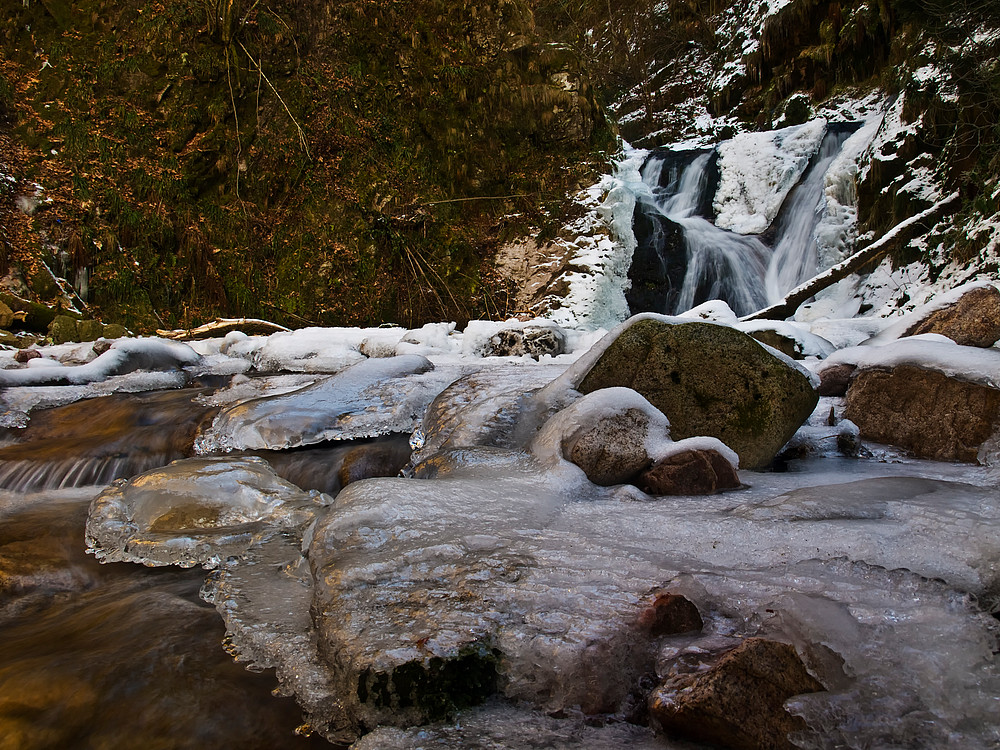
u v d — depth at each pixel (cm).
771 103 1594
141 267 1314
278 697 226
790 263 1298
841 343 811
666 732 187
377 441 534
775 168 1374
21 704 226
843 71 1472
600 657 207
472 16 1441
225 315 1330
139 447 576
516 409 461
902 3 1081
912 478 330
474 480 346
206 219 1340
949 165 1077
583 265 1316
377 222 1353
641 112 1912
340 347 933
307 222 1350
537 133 1429
